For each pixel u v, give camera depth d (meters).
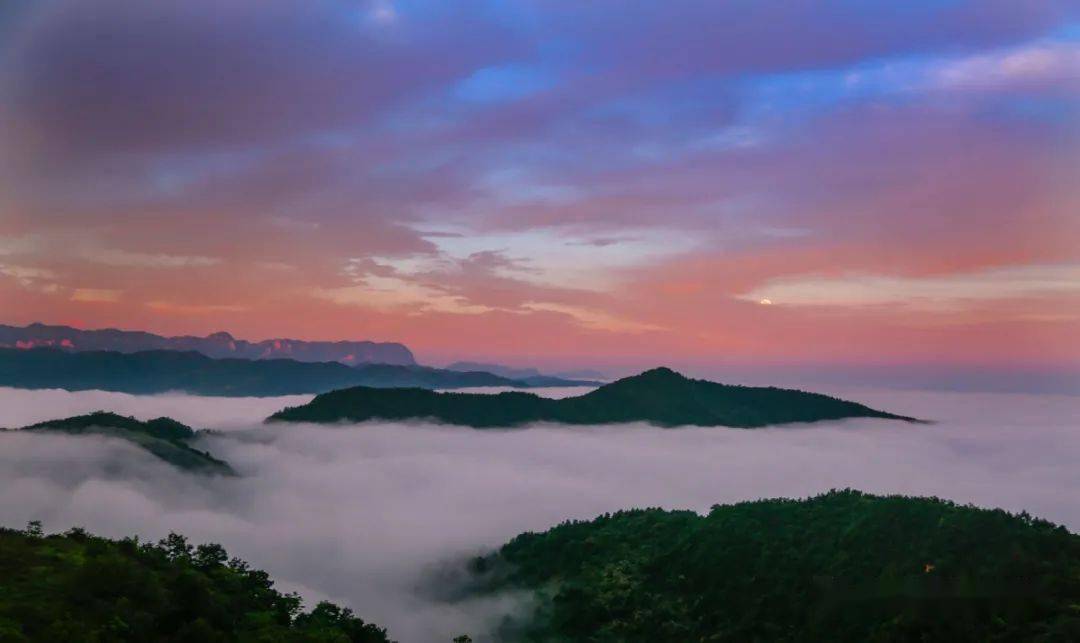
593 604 135.12
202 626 69.38
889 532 118.38
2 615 63.59
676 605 126.38
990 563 100.69
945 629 91.06
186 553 92.81
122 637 65.69
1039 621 86.94
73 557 78.38
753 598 117.75
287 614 85.31
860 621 100.75
